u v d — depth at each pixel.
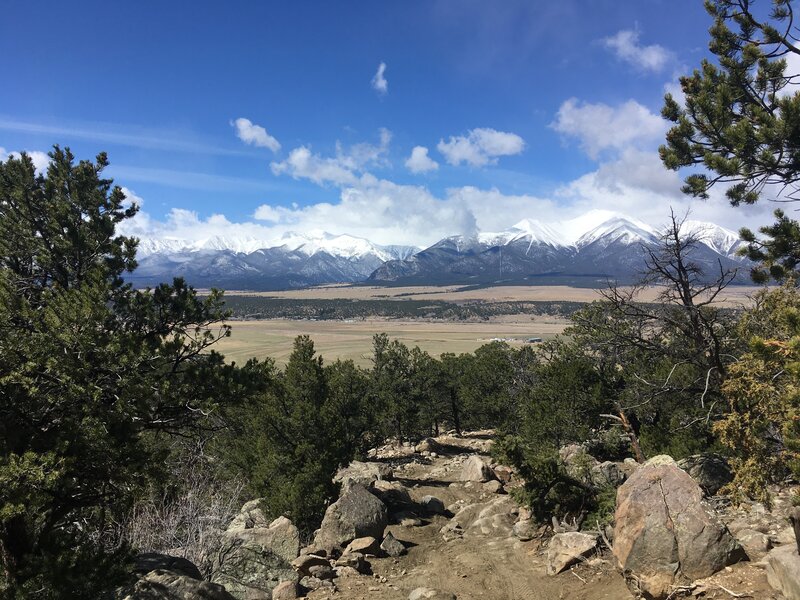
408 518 17.53
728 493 11.53
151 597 8.09
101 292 10.26
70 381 9.07
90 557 8.52
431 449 37.59
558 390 21.92
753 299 13.82
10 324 9.95
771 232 11.55
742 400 10.10
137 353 10.27
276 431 21.66
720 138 11.47
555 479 13.62
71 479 8.91
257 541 13.17
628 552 8.83
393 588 11.48
